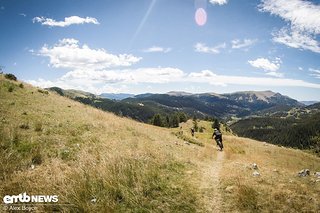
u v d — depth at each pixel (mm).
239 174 12422
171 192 9875
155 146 18000
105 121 23203
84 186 8945
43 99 27719
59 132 15797
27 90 30375
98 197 8641
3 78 33031
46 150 12180
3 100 21969
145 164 12344
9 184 8453
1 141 11992
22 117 17531
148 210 8375
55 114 21094
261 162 21734
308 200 9289
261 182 11234
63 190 8477
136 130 23125
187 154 18562
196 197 9602
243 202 9031
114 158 11703
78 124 19016
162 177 11367
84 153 12266
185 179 11617
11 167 9703
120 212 8078
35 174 9367
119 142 16266
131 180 10195
